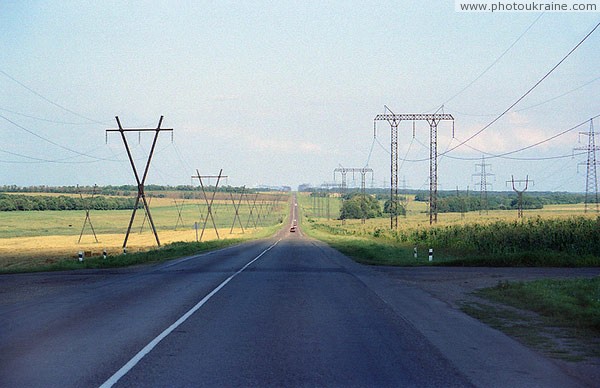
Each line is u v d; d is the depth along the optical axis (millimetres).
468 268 32094
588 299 17312
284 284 22859
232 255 45844
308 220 171875
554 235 42375
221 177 95500
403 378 8586
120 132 57094
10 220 137000
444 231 58781
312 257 42344
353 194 174125
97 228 130625
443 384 8289
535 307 16688
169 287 21844
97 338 11562
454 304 17719
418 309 16391
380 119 74875
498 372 9102
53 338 11570
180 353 10148
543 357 10352
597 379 8781
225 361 9539
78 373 8680
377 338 11805
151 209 195375
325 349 10609
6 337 11695
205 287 21750
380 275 27609
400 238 63844
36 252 62031
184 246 59000
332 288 21531
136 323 13453
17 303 17422
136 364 9281
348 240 71000
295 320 13984
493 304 17750
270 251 51906
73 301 17719
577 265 33219
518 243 43875
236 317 14391
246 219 182625
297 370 8969
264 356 9953
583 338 12273
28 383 8109
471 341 11758
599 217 46188
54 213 155500
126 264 36625
